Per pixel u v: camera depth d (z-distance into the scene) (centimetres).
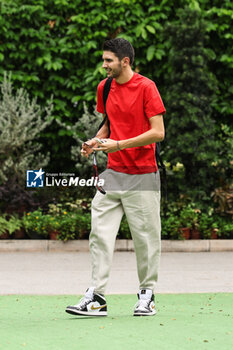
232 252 3077
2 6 3431
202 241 3112
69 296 1850
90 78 3428
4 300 1778
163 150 3478
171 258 2820
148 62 3584
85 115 3362
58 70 3559
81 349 1123
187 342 1184
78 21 3428
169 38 3375
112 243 1458
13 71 3509
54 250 3048
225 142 3494
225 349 1135
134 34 3550
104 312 1458
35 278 2211
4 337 1224
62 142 3606
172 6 3566
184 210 3194
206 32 3553
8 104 3306
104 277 1447
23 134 3284
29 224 3097
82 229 3083
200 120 3294
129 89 1425
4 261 2673
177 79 3350
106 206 1462
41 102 3572
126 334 1247
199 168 3369
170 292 1928
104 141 1403
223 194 3294
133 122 1431
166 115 3416
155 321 1395
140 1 3522
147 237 1465
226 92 3619
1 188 3203
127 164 1441
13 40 3509
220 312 1572
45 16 3528
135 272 2377
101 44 3538
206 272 2373
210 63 3606
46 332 1268
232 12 3459
